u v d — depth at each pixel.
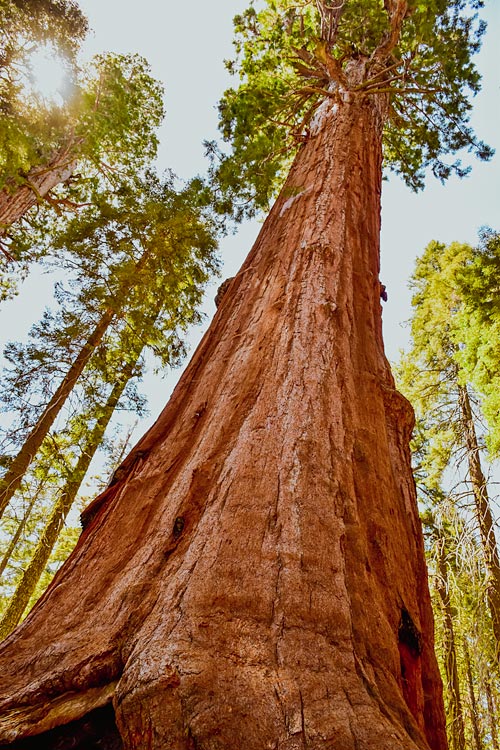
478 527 9.57
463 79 9.12
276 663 1.26
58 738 1.29
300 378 2.43
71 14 7.70
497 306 9.96
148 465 2.29
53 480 9.45
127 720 1.13
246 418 2.27
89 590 1.73
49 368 9.10
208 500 1.88
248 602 1.45
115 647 1.41
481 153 10.72
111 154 13.38
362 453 2.22
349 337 2.93
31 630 1.63
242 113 9.09
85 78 8.64
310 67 9.30
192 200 10.22
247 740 1.03
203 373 2.84
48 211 13.29
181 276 11.35
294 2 10.82
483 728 9.12
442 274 13.98
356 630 1.45
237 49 11.14
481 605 8.49
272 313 2.99
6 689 1.38
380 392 2.73
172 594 1.50
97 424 10.07
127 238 10.33
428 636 1.98
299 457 2.00
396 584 1.81
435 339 14.19
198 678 1.17
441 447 12.88
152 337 10.77
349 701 1.18
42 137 8.32
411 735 1.18
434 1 8.23
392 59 9.69
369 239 4.12
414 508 2.40
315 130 6.00
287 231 3.96
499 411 9.63
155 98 12.78
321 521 1.76
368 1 9.29
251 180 8.06
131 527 1.96
